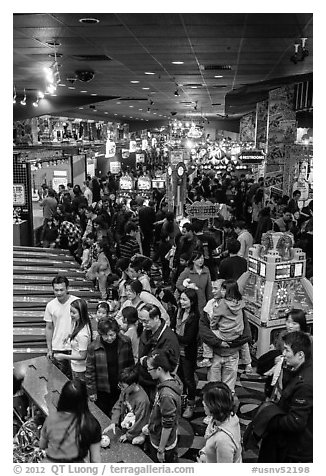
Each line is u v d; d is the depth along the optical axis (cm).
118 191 1783
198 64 895
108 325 423
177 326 505
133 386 393
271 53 777
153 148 3161
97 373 430
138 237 1024
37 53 800
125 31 633
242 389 546
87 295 768
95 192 1702
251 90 1232
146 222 1096
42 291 771
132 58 839
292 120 1191
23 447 381
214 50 757
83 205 1223
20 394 454
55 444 304
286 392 315
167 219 940
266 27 605
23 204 1138
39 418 406
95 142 2125
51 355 502
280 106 1192
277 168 1212
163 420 352
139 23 588
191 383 498
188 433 468
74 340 462
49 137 1839
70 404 303
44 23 591
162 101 1658
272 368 382
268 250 616
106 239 820
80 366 462
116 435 400
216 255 851
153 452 372
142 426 393
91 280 822
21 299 733
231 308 461
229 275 636
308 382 308
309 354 315
